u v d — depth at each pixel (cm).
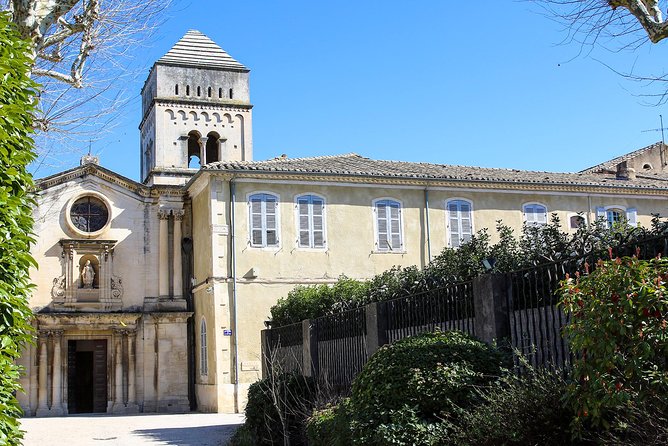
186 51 3731
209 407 2905
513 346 976
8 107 700
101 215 3266
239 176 2928
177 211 3297
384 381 938
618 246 837
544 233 1175
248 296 2870
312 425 1194
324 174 2991
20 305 692
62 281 3133
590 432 722
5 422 637
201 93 3700
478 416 803
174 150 3588
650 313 612
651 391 606
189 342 3222
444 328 1170
